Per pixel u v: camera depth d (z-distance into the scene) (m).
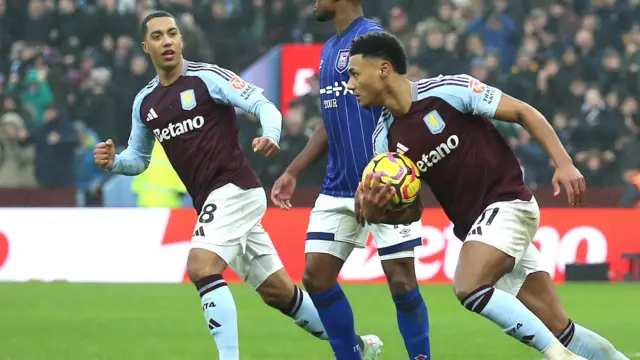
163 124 20.30
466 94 16.94
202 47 53.25
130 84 52.03
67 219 45.28
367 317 31.91
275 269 21.25
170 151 20.50
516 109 16.78
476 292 16.50
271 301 21.44
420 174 17.47
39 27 56.44
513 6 54.66
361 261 43.12
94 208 45.16
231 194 19.95
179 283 43.62
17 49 55.81
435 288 40.41
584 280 42.34
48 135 49.31
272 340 27.20
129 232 44.81
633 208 43.12
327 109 20.61
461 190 17.41
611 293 38.22
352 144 20.25
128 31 55.69
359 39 17.17
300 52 50.47
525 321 16.31
